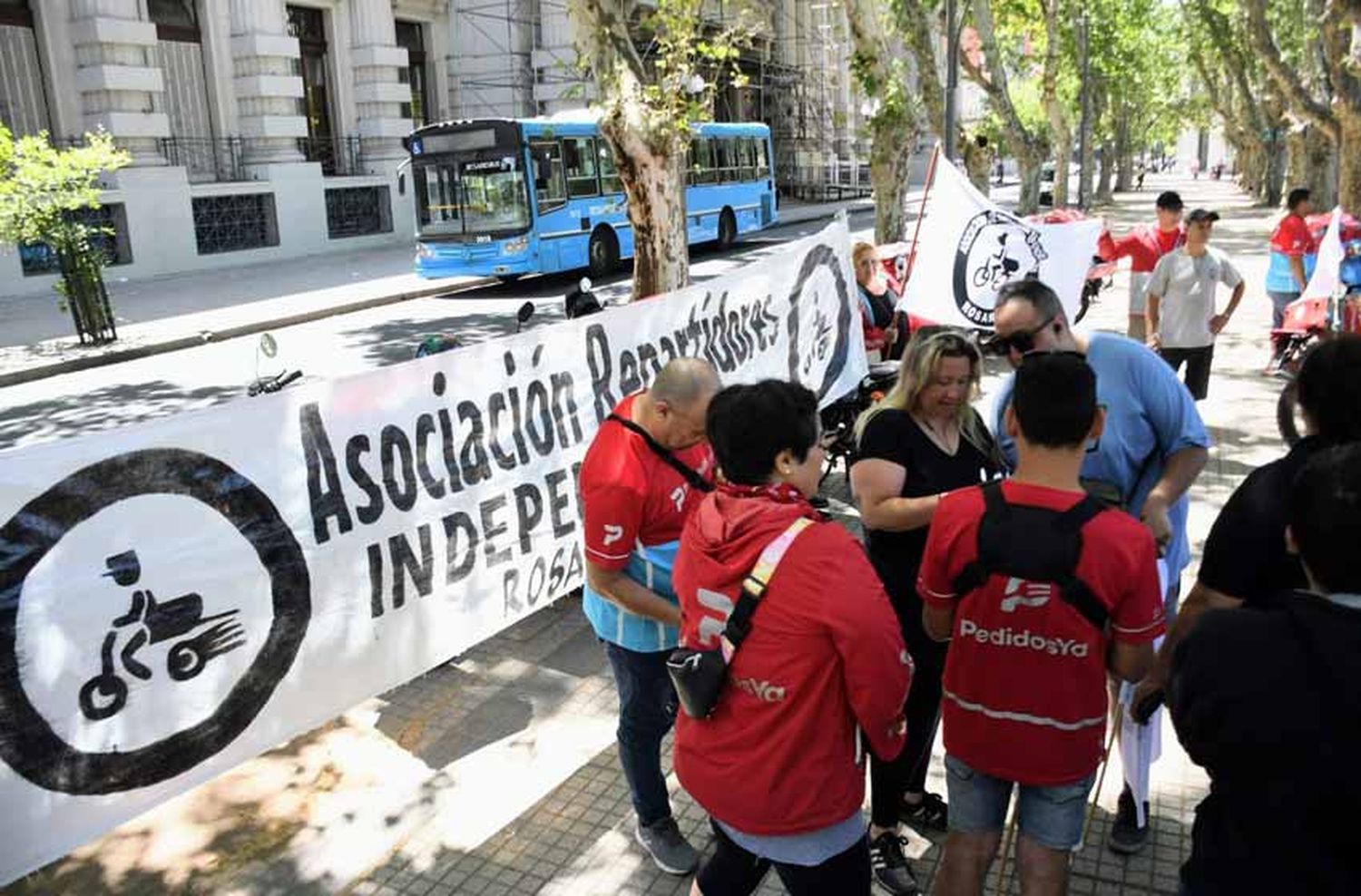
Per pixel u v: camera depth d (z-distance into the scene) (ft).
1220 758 6.03
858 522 20.88
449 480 13.16
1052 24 88.53
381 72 95.30
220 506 10.40
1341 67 32.78
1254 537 7.69
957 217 19.79
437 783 13.23
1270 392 30.42
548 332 14.82
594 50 26.50
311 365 44.42
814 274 21.43
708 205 86.17
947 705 8.90
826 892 8.07
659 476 10.30
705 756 8.09
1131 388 10.51
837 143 153.07
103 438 9.41
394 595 12.41
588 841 11.96
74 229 48.80
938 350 10.53
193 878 11.58
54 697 9.16
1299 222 32.17
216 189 79.61
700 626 7.88
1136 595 7.93
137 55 75.10
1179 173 339.98
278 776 13.51
